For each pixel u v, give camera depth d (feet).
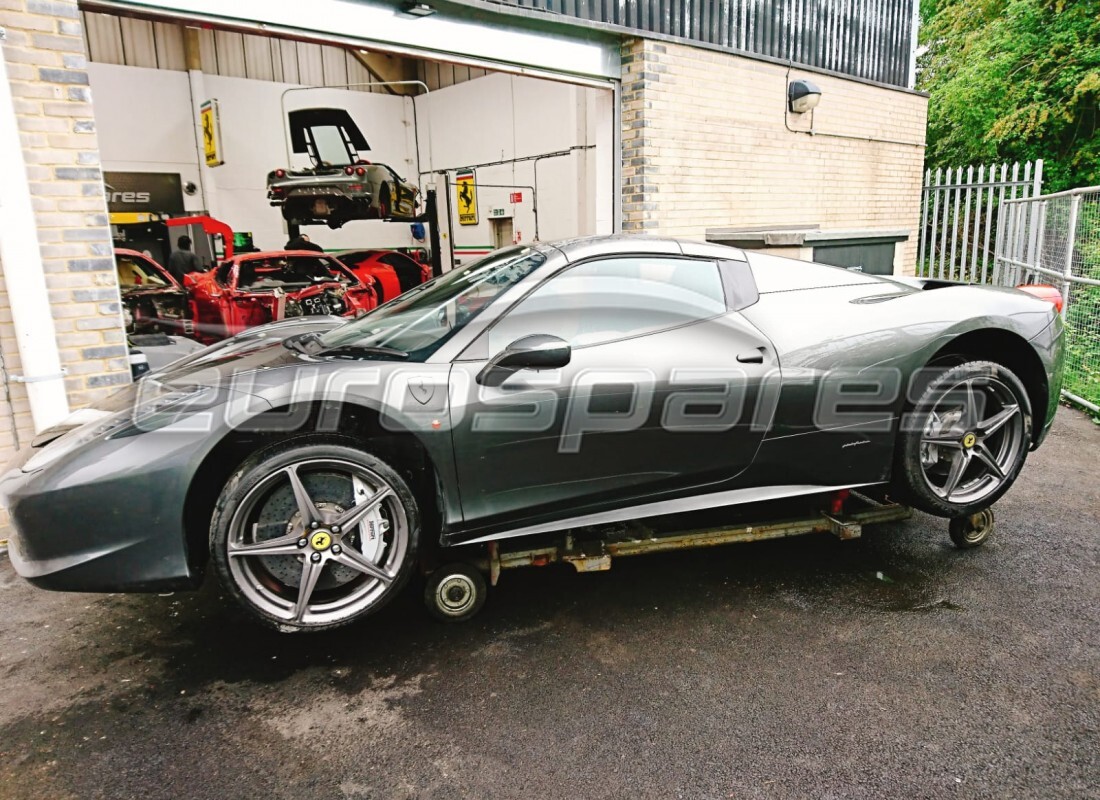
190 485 7.29
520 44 16.99
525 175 43.98
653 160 19.48
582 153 39.68
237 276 26.32
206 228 32.78
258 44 47.37
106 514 7.07
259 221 48.85
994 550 10.44
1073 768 6.08
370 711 7.07
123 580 7.22
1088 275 21.06
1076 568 9.83
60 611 9.28
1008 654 7.81
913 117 27.45
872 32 25.23
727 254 9.59
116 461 7.13
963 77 45.85
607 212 20.52
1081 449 15.05
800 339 9.11
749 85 21.45
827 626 8.46
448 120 50.29
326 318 12.21
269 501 7.63
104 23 42.11
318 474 7.75
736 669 7.62
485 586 8.77
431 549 8.80
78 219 11.20
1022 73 44.34
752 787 5.92
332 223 37.01
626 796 5.85
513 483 8.12
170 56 44.50
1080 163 43.32
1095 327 18.90
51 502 7.00
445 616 8.65
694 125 20.22
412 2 14.82
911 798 5.77
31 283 10.58
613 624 8.62
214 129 43.39
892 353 9.29
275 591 7.78
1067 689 7.18
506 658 7.94
